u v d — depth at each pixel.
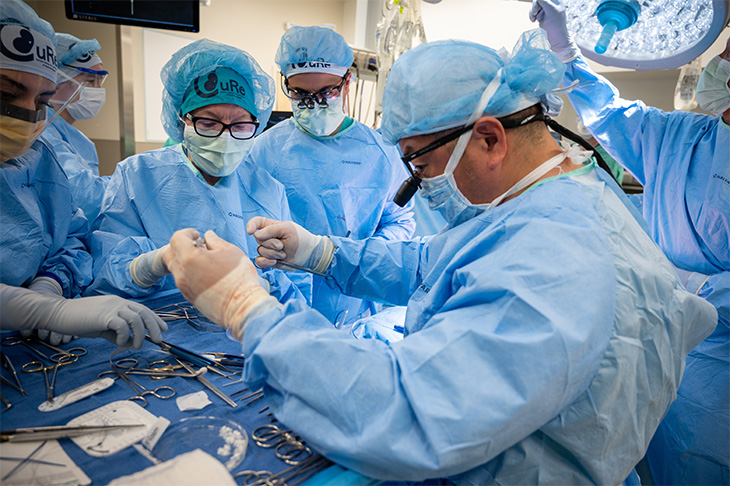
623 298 0.71
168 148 1.45
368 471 0.65
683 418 1.42
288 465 0.70
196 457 0.62
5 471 0.63
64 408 0.78
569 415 0.71
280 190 1.61
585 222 0.73
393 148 1.93
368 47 3.79
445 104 0.82
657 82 3.11
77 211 1.34
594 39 1.55
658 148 1.74
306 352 0.66
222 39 3.49
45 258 1.15
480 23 2.95
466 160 0.87
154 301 1.30
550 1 1.44
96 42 2.05
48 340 1.00
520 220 0.75
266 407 0.83
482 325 0.66
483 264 0.74
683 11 1.30
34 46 0.92
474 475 0.78
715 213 1.52
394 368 0.66
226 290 0.75
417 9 2.08
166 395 0.84
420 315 0.90
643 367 0.76
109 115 3.15
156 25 1.64
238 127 1.30
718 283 1.47
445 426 0.60
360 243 1.27
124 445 0.70
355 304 1.91
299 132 1.82
